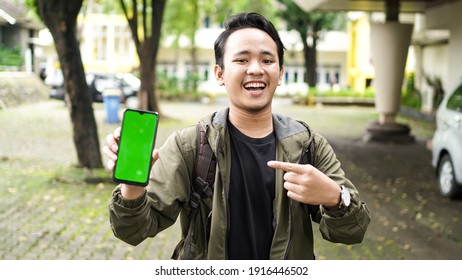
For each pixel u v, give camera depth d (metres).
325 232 2.14
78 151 9.51
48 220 7.02
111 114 19.03
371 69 35.16
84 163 9.49
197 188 2.16
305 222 2.18
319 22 31.92
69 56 9.23
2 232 6.46
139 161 1.94
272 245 2.11
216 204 2.10
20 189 8.63
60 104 25.91
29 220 7.00
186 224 2.22
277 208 2.11
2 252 5.75
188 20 30.53
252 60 2.12
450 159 8.34
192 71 32.62
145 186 1.94
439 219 7.40
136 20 18.77
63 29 9.10
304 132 2.21
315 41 32.56
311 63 32.81
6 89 23.67
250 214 2.11
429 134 17.34
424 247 6.20
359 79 35.53
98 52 38.22
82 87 9.39
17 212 7.36
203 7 30.73
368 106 30.31
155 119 1.96
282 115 2.25
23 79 26.73
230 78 2.13
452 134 8.27
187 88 31.98
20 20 28.97
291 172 1.94
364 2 16.02
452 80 16.27
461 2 15.55
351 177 10.34
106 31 38.09
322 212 2.09
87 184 9.00
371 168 11.31
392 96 15.47
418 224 7.16
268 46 2.13
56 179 9.19
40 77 33.88
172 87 31.70
